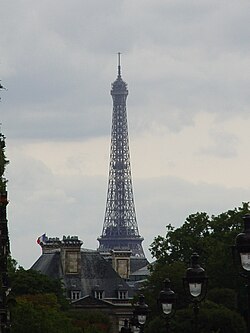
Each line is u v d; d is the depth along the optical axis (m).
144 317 172.25
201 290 126.69
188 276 126.81
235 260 108.44
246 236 106.31
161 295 149.38
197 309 127.75
